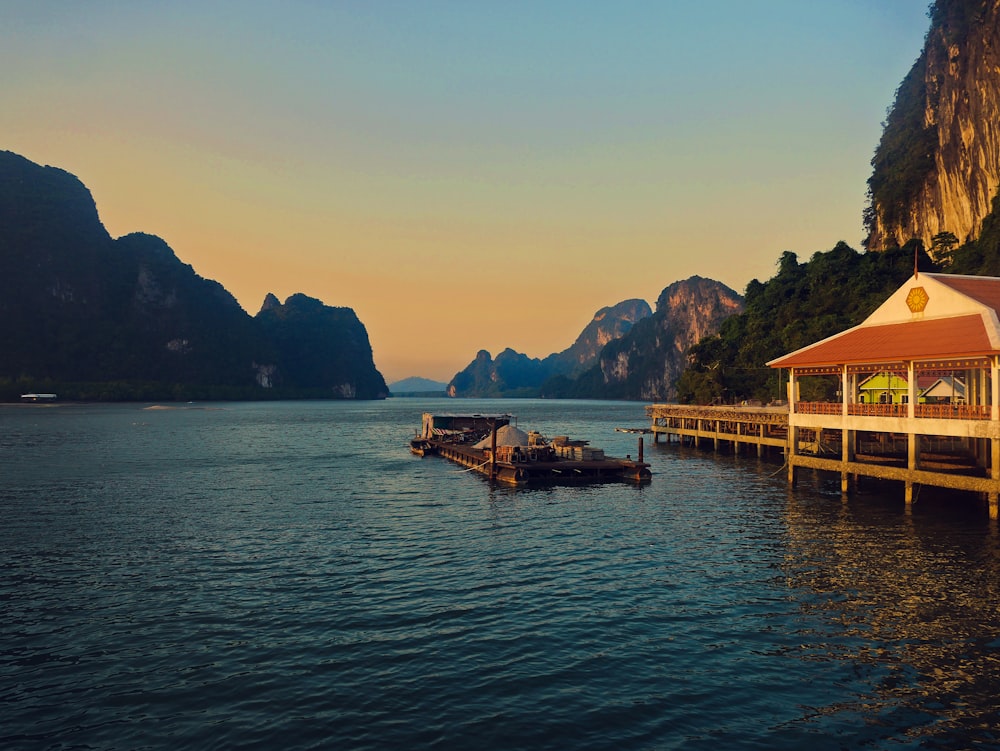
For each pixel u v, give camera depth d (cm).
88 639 1543
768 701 1241
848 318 7325
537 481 4100
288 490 3834
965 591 1853
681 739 1108
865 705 1223
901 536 2492
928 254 8900
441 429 6750
